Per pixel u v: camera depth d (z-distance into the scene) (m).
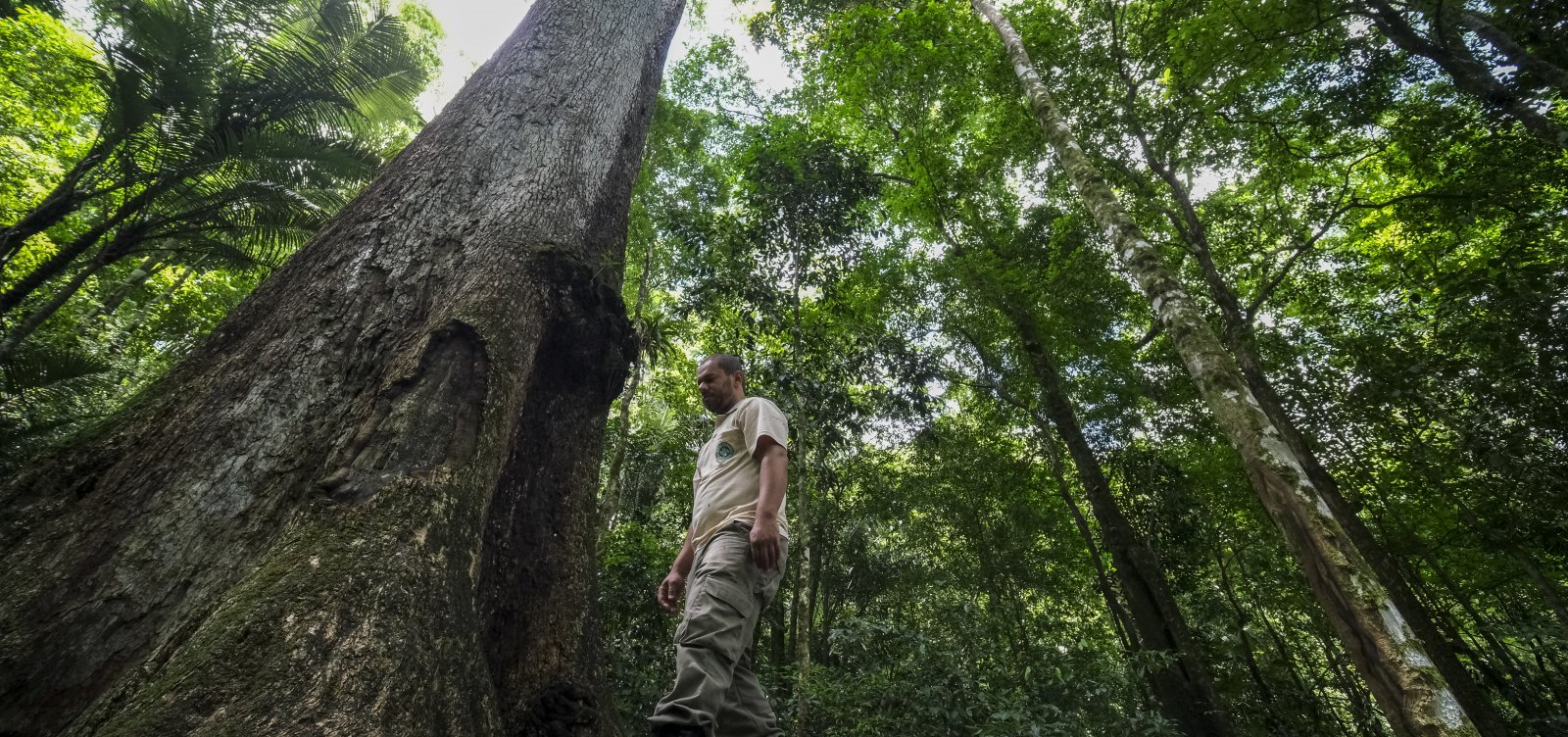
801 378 6.18
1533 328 6.58
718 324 7.60
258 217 7.48
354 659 1.12
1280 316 9.66
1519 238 7.91
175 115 6.86
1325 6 6.88
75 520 1.48
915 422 8.07
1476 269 7.60
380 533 1.38
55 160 10.93
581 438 2.59
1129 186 9.37
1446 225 8.21
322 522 1.40
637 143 3.71
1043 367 9.04
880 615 9.43
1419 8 6.50
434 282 2.18
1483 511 7.90
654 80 4.13
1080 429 9.27
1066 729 4.99
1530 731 6.82
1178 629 6.98
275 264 8.18
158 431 1.67
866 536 9.70
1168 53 8.12
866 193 7.57
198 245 7.60
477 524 1.61
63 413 6.56
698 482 2.05
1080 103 8.88
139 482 1.56
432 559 1.40
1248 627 10.16
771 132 8.60
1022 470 9.80
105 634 1.31
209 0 7.27
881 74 9.33
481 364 1.91
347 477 1.51
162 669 1.18
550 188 2.83
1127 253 5.07
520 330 2.13
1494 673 7.81
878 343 7.33
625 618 7.51
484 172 2.71
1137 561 7.54
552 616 2.10
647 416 12.54
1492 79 6.20
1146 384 9.30
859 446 8.23
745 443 1.93
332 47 8.72
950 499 9.14
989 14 8.41
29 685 1.22
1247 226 9.51
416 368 1.81
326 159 7.73
